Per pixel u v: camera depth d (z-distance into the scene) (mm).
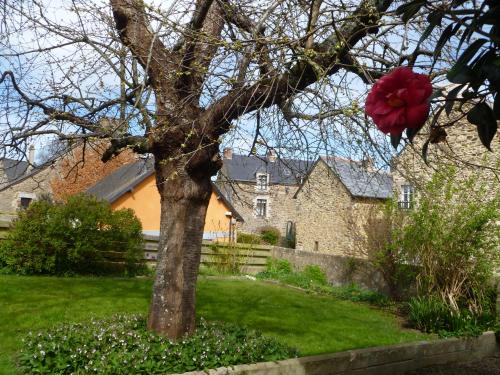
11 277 9469
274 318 7680
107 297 8062
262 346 4969
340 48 3518
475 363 6582
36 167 5793
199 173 4828
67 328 4984
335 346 6180
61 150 5672
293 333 6723
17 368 4289
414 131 1460
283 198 32406
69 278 10031
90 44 4750
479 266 7676
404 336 7043
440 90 1660
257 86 3471
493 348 7105
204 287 10594
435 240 7914
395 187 9305
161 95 4547
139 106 4438
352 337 6758
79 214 10438
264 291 10688
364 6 3398
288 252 14430
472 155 10734
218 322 5855
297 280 12484
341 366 5152
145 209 19938
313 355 5156
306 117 4059
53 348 4312
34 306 6977
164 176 4844
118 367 4078
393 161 4148
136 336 4684
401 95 1306
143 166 6883
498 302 7844
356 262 11680
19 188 27500
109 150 4965
